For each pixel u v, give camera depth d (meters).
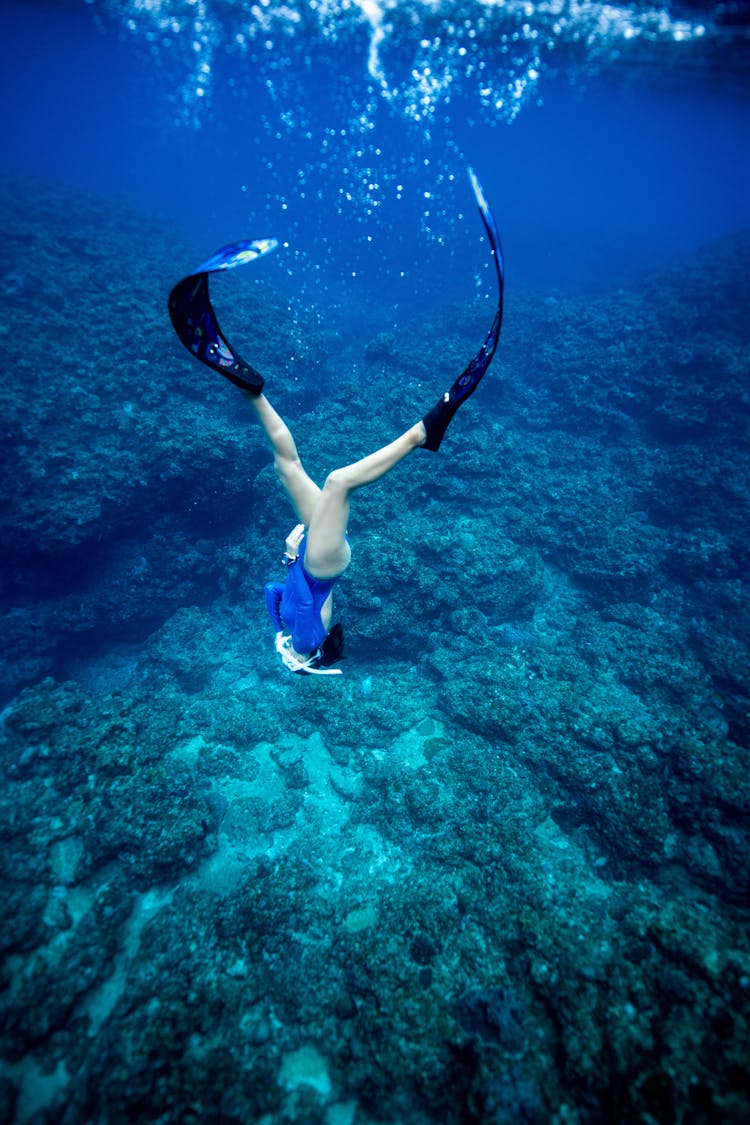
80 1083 3.78
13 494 9.98
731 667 8.32
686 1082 3.09
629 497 12.42
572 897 4.63
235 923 4.59
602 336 16.66
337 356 20.14
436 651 8.30
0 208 18.75
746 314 17.14
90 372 12.19
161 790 5.59
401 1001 3.93
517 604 9.39
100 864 5.09
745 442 12.83
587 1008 3.61
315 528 2.10
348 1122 3.66
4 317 12.77
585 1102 3.26
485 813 5.65
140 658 10.34
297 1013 4.09
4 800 5.57
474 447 11.62
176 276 15.74
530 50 19.19
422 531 9.54
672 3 13.10
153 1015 3.92
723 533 10.95
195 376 12.48
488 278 30.34
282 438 2.12
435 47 20.22
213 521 11.54
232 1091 3.63
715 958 3.69
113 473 10.46
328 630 2.62
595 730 6.15
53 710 6.41
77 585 10.92
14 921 4.53
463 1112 3.46
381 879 5.27
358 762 6.87
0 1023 4.04
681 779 5.53
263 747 7.14
